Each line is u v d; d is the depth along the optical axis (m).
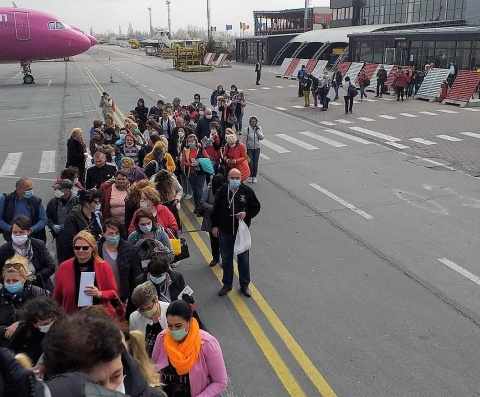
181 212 11.02
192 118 16.56
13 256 5.13
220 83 39.41
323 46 50.75
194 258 8.67
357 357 5.71
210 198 7.94
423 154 15.55
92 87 38.16
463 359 5.62
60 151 17.23
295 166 14.67
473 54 29.53
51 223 7.28
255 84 38.09
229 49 75.06
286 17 79.06
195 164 10.34
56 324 1.95
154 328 4.20
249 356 5.80
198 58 54.44
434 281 7.51
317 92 24.95
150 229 5.88
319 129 20.14
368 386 5.21
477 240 8.95
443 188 12.05
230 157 10.53
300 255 8.59
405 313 6.64
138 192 6.89
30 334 3.64
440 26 43.78
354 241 9.11
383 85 28.95
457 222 9.84
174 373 3.54
